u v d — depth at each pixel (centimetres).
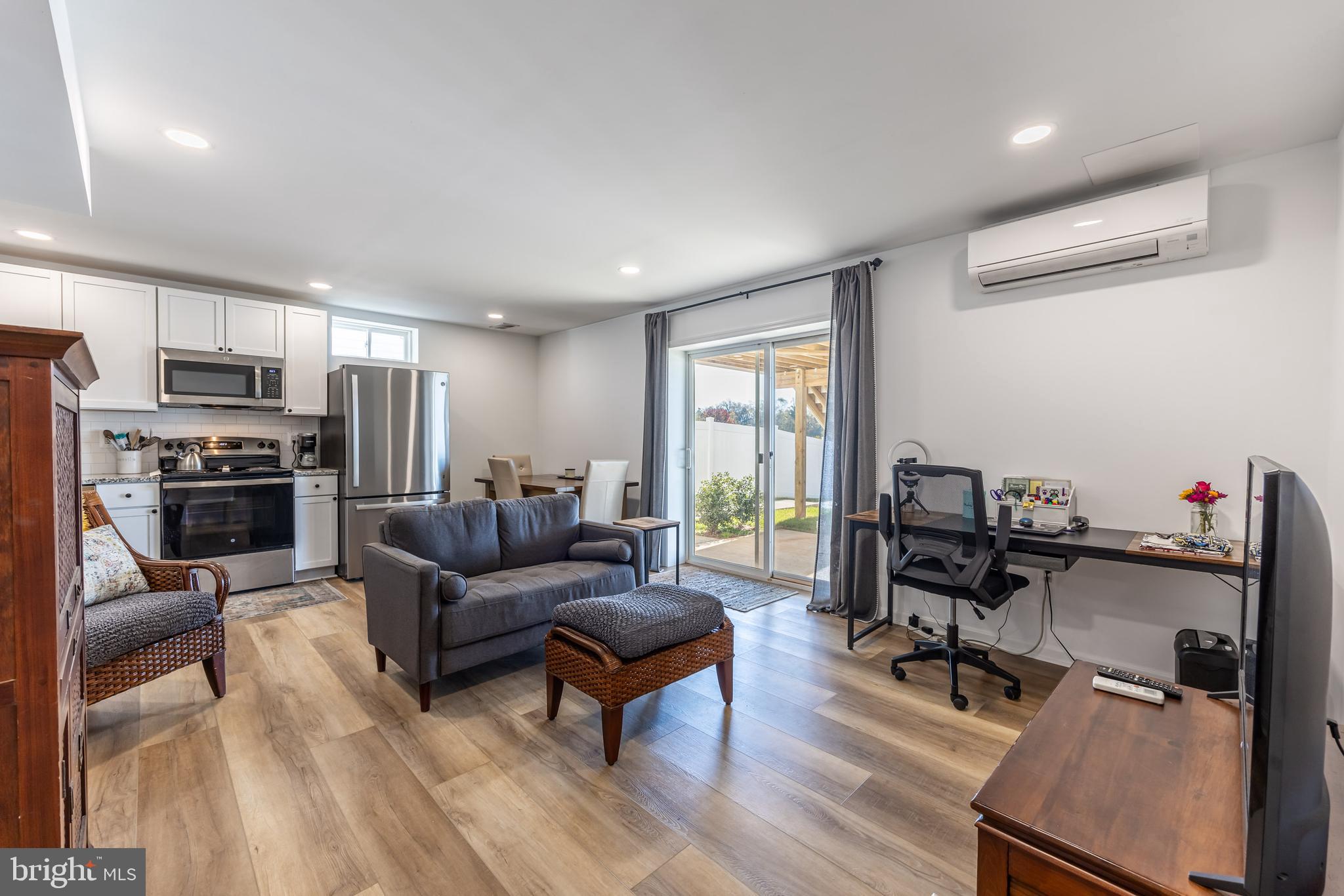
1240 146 229
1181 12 156
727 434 498
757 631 347
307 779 194
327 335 480
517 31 166
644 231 324
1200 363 253
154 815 175
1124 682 127
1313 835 72
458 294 468
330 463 481
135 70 180
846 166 248
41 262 372
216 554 406
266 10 155
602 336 572
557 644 230
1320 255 226
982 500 249
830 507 386
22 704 87
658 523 375
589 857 159
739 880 151
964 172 253
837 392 371
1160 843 81
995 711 245
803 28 165
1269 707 71
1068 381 288
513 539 331
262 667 288
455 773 199
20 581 87
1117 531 271
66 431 112
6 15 118
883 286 359
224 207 289
